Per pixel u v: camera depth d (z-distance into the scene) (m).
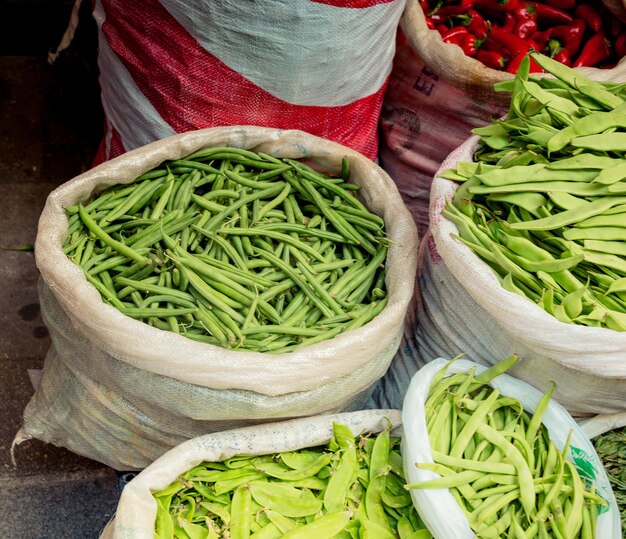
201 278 1.52
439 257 1.70
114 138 1.96
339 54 1.69
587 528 1.36
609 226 1.46
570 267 1.43
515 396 1.51
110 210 1.64
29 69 2.76
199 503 1.40
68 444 1.74
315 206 1.75
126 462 1.71
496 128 1.67
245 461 1.45
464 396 1.48
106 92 1.93
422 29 1.96
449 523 1.31
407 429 1.39
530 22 2.17
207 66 1.69
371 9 1.65
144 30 1.70
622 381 1.47
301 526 1.36
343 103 1.83
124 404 1.57
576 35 2.15
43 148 2.58
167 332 1.40
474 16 2.11
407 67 2.05
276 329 1.49
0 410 2.00
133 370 1.44
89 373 1.56
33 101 2.68
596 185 1.49
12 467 1.90
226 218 1.64
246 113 1.79
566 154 1.55
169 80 1.73
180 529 1.37
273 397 1.44
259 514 1.38
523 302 1.43
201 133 1.71
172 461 1.38
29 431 1.75
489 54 2.08
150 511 1.33
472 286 1.49
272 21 1.60
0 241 2.33
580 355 1.40
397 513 1.44
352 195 1.83
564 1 2.20
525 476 1.35
